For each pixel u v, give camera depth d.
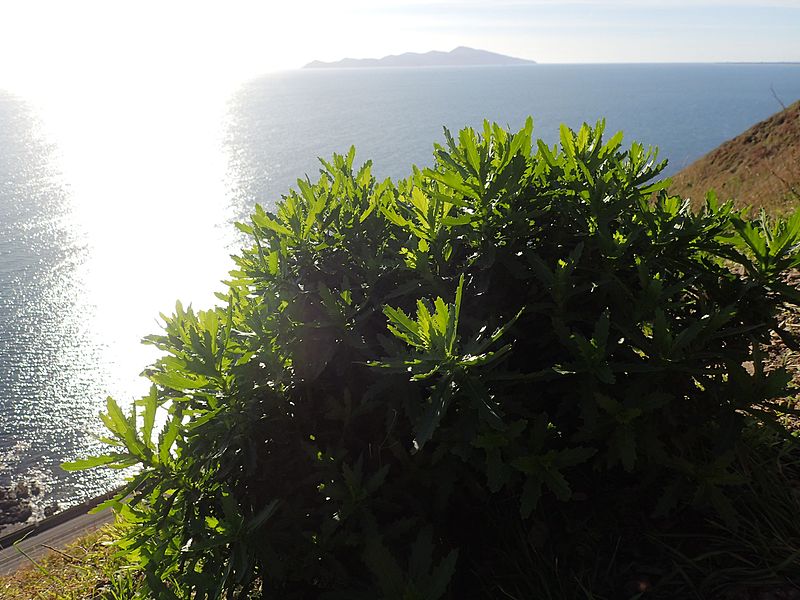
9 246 177.62
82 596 3.40
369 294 2.32
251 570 2.11
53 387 88.31
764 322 2.25
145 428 2.07
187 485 2.15
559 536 2.21
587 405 1.92
